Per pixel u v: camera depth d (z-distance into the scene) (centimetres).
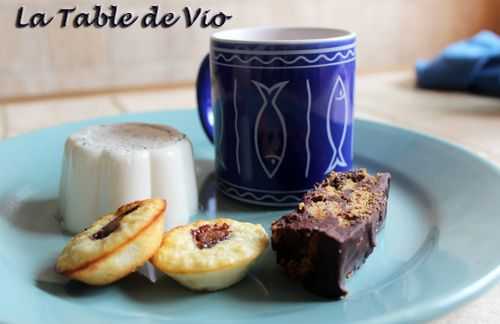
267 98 35
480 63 63
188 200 36
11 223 34
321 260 27
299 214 29
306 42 34
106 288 28
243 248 28
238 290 28
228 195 38
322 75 34
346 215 29
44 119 58
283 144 35
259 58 34
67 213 34
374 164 40
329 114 35
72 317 25
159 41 75
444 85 66
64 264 28
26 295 26
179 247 28
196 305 27
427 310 24
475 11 87
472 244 29
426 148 40
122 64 75
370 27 83
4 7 68
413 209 35
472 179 35
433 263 28
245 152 36
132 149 34
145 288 28
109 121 47
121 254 27
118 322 24
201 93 42
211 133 43
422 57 87
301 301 27
